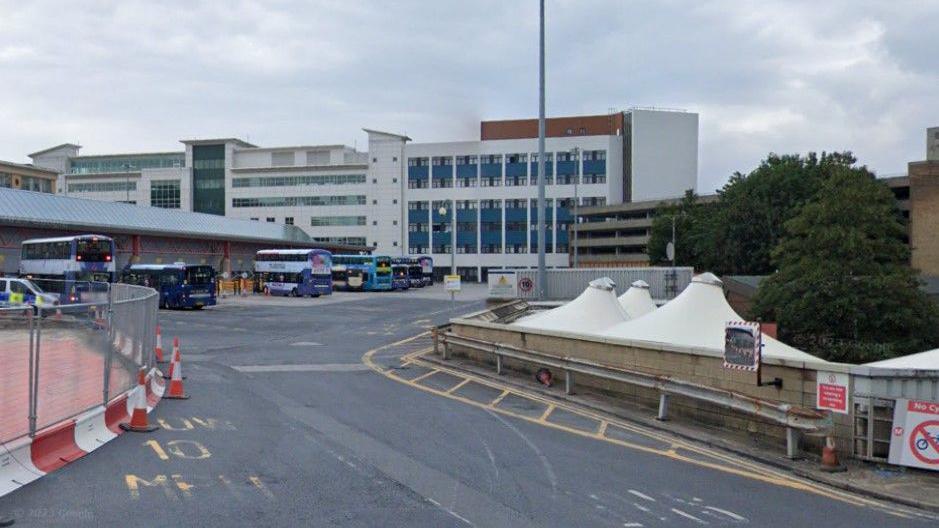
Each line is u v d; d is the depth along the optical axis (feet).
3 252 181.27
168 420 45.62
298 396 55.72
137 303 49.83
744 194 188.34
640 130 372.99
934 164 183.11
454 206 394.32
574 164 381.19
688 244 254.27
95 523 26.61
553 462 37.17
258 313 149.38
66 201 208.44
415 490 31.73
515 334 69.31
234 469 34.55
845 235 97.91
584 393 57.16
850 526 28.40
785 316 100.22
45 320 36.78
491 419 48.11
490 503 30.12
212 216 274.77
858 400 37.52
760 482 34.53
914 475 35.47
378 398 55.42
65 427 36.27
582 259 374.02
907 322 95.45
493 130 401.90
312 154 418.51
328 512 28.48
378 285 257.75
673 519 28.68
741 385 45.03
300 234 329.31
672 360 50.80
